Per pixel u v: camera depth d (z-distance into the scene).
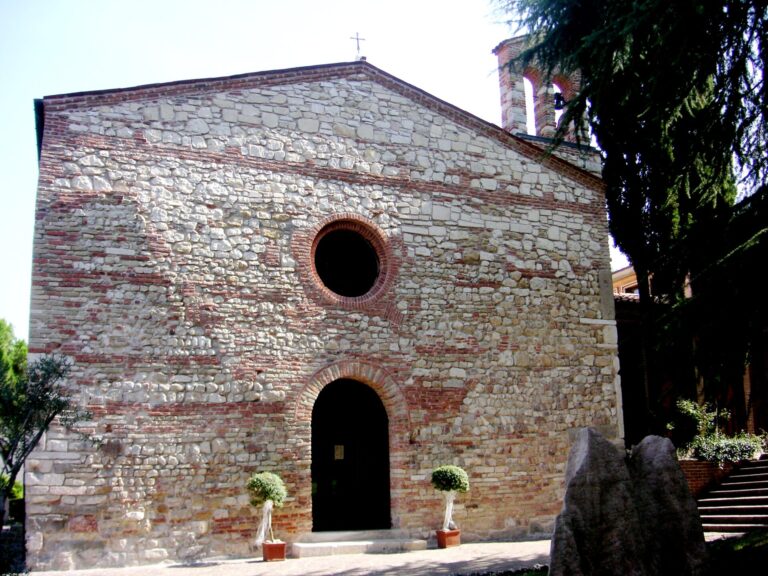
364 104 15.10
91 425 11.95
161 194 13.12
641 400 17.45
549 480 15.10
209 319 13.00
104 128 12.96
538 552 12.78
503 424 14.93
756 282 9.12
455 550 13.20
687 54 9.36
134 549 11.82
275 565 11.70
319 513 14.47
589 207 16.92
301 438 13.22
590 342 16.19
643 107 10.64
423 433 14.23
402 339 14.45
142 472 12.11
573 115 10.66
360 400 15.31
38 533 11.42
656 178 16.67
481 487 14.48
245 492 12.66
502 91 18.19
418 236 15.02
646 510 8.93
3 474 10.67
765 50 9.32
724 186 10.67
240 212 13.60
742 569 9.59
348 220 14.49
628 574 8.28
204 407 12.67
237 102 14.01
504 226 15.86
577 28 10.84
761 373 11.04
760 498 15.42
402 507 13.75
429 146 15.52
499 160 16.16
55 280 12.20
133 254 12.73
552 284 16.08
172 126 13.43
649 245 17.20
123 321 12.45
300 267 13.84
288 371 13.37
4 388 10.08
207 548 12.25
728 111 9.85
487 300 15.34
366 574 10.84
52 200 12.42
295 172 14.19
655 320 10.04
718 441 17.84
